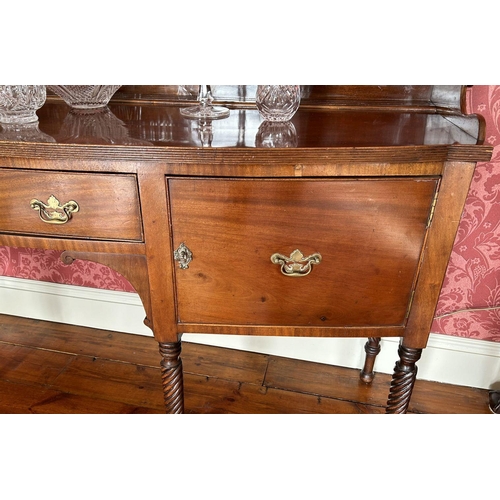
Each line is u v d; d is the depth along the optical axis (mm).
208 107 908
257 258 731
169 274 753
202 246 726
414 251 721
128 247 737
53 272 1442
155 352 1407
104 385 1276
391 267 735
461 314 1215
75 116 844
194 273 751
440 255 718
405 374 837
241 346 1420
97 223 724
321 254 724
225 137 695
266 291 761
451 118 813
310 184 669
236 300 772
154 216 704
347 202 682
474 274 1153
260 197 680
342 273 742
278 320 788
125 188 689
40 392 1243
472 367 1267
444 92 884
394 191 674
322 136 702
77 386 1270
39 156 664
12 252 1435
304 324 792
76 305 1475
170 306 782
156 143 654
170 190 683
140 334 1476
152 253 736
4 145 661
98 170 679
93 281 1431
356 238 710
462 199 676
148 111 898
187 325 801
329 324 791
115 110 906
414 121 813
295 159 635
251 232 709
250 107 945
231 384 1288
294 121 817
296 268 734
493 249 1112
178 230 714
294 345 1377
